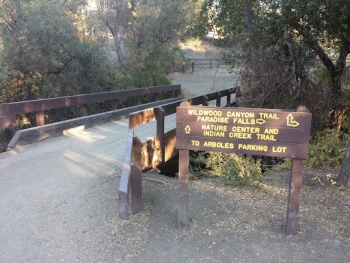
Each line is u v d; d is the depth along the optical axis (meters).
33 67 10.55
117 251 3.61
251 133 3.60
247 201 4.52
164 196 4.77
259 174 5.39
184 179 3.79
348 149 4.95
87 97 10.12
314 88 8.39
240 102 8.63
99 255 3.56
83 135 8.63
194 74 29.36
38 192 5.08
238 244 3.57
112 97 11.52
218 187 5.06
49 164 6.36
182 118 3.73
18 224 4.16
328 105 8.45
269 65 8.28
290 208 3.65
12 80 10.22
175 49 17.97
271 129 3.54
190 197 4.67
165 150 7.00
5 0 9.99
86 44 11.94
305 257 3.34
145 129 9.23
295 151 3.51
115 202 4.67
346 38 8.83
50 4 11.32
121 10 15.75
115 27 16.08
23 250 3.65
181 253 3.49
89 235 3.89
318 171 5.79
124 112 11.41
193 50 36.66
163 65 17.61
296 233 3.71
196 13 16.67
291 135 3.50
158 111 6.62
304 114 3.44
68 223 4.16
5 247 3.71
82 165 6.31
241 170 5.13
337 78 9.27
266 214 4.16
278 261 3.30
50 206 4.62
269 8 8.27
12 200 4.81
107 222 4.13
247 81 8.53
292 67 8.01
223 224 3.96
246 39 8.95
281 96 8.27
